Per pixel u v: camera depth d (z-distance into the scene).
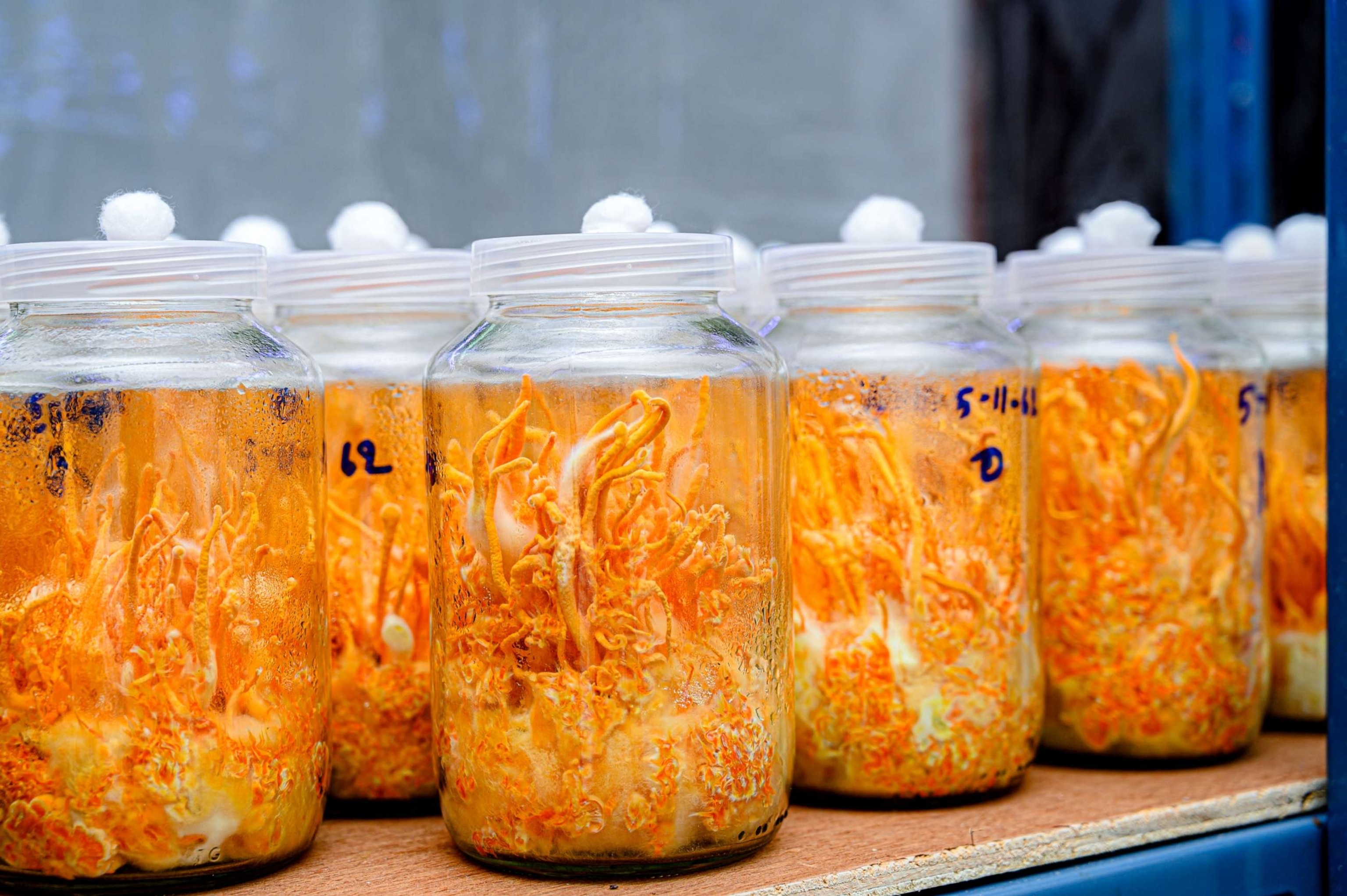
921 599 0.69
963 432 0.70
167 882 0.57
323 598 0.64
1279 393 0.88
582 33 1.52
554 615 0.58
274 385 0.61
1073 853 0.67
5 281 0.58
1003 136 1.58
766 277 0.74
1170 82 1.37
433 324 0.73
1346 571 0.74
